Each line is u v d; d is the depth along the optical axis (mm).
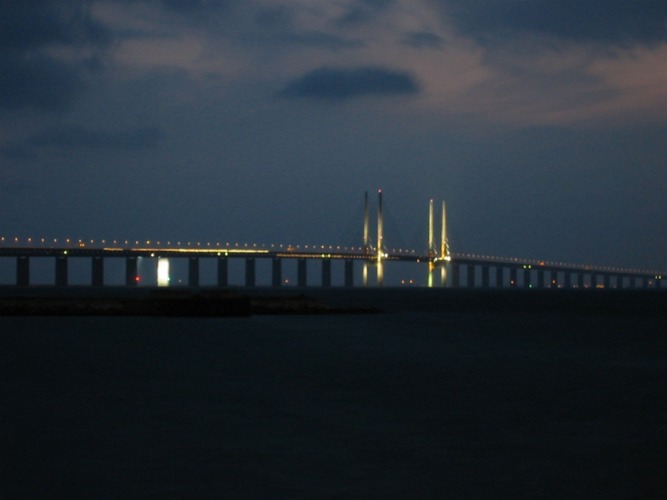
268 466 24484
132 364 49438
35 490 22094
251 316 102750
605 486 22812
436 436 28578
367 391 38625
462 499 21641
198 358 52906
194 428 29531
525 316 114188
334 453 26031
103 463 24656
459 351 59219
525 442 27812
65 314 102188
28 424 30172
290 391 38500
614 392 38688
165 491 22094
